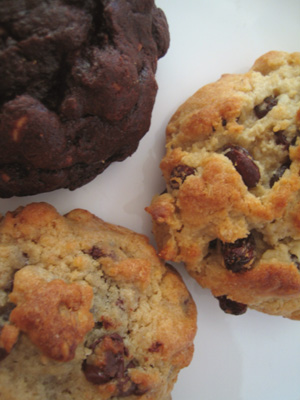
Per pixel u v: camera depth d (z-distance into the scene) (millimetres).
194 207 137
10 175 126
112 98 123
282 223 139
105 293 130
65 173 131
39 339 114
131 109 131
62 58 118
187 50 159
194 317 144
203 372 161
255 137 142
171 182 143
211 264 145
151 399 130
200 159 141
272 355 168
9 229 131
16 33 112
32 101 117
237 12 164
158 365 130
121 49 122
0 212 141
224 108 140
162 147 155
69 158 127
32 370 117
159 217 140
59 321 116
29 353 117
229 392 163
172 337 132
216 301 161
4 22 111
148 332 130
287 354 170
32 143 118
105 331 126
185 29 159
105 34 121
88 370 122
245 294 144
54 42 115
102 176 151
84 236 135
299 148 137
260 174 139
